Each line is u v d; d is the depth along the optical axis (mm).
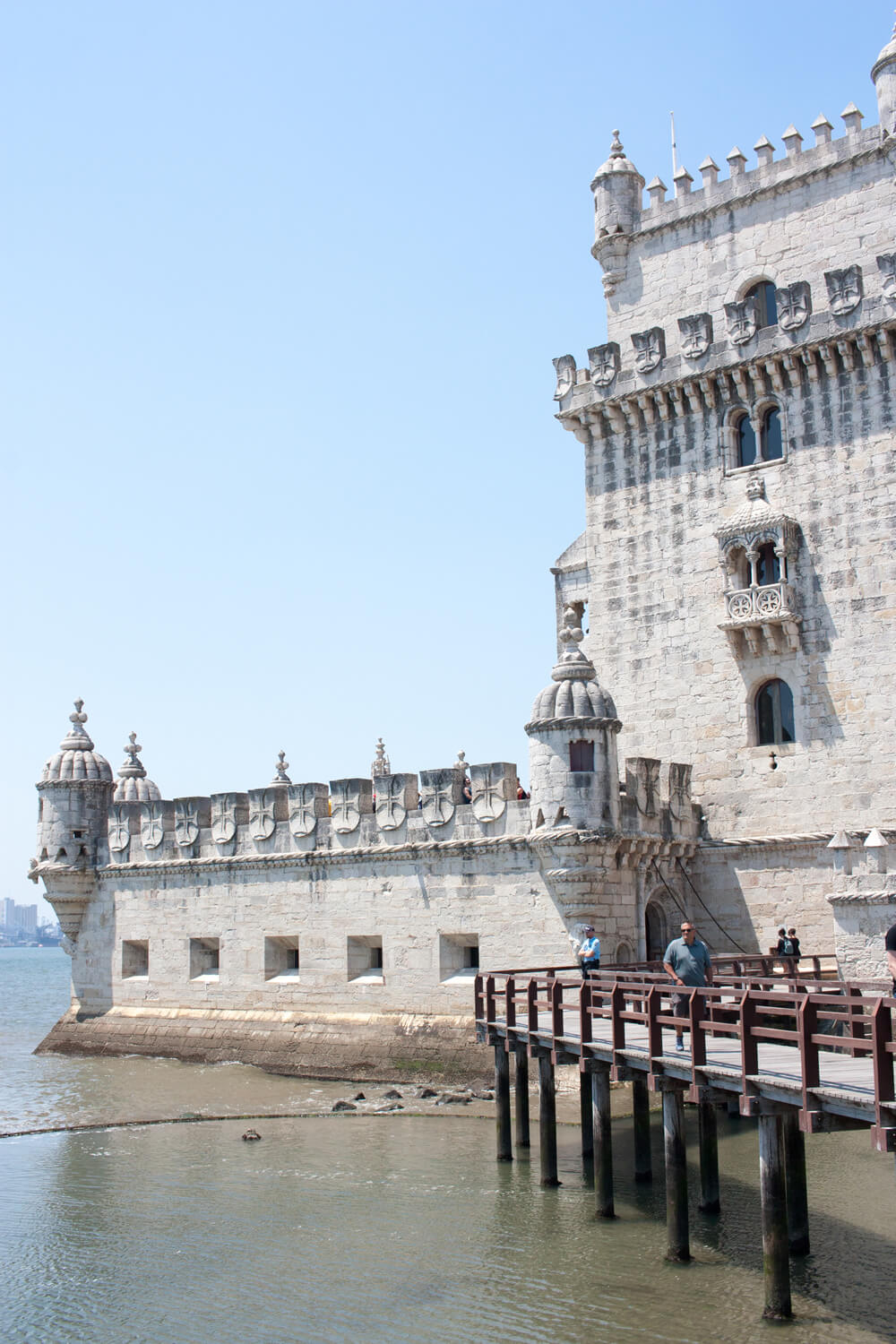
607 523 46125
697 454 44156
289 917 46906
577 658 39688
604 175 48250
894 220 41656
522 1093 32156
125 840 53562
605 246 48000
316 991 45656
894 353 39875
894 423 39781
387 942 43625
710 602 43344
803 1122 18453
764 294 44844
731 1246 24078
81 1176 31422
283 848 47312
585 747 38438
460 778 42594
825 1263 22938
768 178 44531
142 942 52656
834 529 40719
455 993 41562
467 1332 20734
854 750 39719
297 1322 21656
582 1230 25547
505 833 40625
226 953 48969
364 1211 27578
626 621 45281
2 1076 47188
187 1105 39969
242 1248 25531
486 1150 32656
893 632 39312
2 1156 33875
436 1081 40656
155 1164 32469
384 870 44000
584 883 38188
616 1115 36219
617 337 47750
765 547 41906
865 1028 29094
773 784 41312
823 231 43188
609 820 38375
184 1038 49219
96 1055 51812
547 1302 21766
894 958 17516
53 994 132875
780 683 41906
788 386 42062
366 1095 40375
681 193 46625
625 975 28766
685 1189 23516
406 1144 33562
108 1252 25609
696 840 42375
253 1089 42156
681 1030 24297
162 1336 21266
